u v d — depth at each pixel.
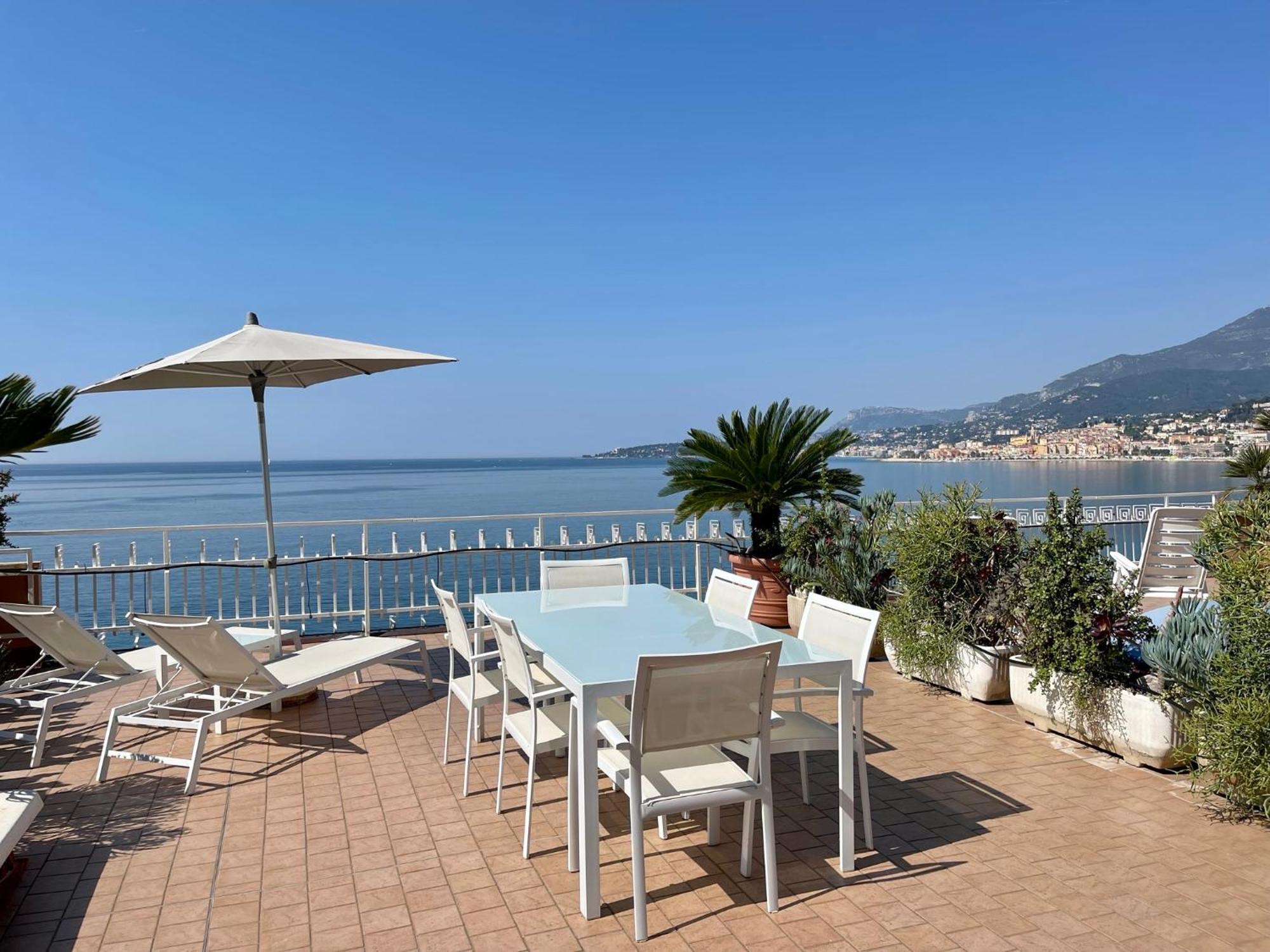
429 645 7.73
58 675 5.28
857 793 4.00
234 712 4.46
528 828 3.38
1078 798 3.87
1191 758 3.95
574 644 3.71
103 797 4.11
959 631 5.55
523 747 3.49
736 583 4.91
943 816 3.71
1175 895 2.93
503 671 3.87
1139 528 10.73
